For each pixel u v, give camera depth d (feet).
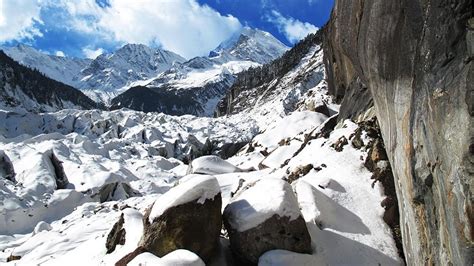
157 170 115.55
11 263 43.24
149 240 28.78
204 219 28.96
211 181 29.99
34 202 71.67
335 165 39.63
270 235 28.09
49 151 93.35
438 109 17.69
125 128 197.47
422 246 22.27
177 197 28.99
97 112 208.64
